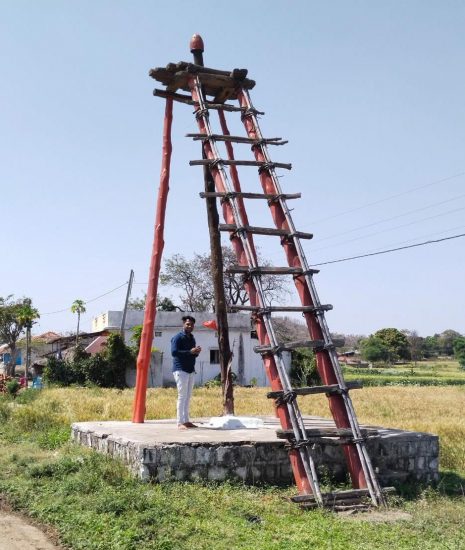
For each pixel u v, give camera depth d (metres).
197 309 58.44
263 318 9.92
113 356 41.78
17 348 65.44
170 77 12.85
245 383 46.19
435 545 6.71
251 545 6.51
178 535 6.75
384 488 8.90
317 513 8.00
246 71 12.72
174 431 10.91
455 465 12.12
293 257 10.69
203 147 12.16
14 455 11.17
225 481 9.27
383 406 28.11
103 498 7.81
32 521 7.55
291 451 8.99
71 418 16.72
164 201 12.95
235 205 10.67
